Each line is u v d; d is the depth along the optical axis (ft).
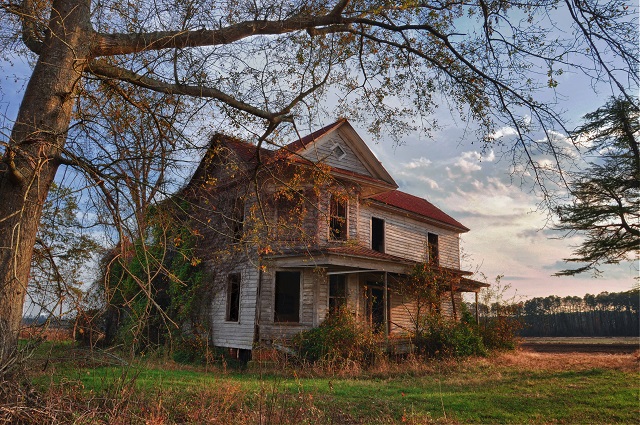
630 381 44.83
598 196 93.20
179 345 62.39
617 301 232.12
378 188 71.36
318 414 27.81
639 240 93.97
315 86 32.42
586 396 37.73
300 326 62.39
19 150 21.03
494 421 30.42
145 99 29.30
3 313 22.49
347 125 71.05
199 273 66.85
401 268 68.95
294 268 64.18
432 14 34.12
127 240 24.86
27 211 23.97
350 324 59.41
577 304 254.47
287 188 35.47
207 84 30.04
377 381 46.65
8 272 22.98
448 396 37.32
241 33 31.14
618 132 66.95
